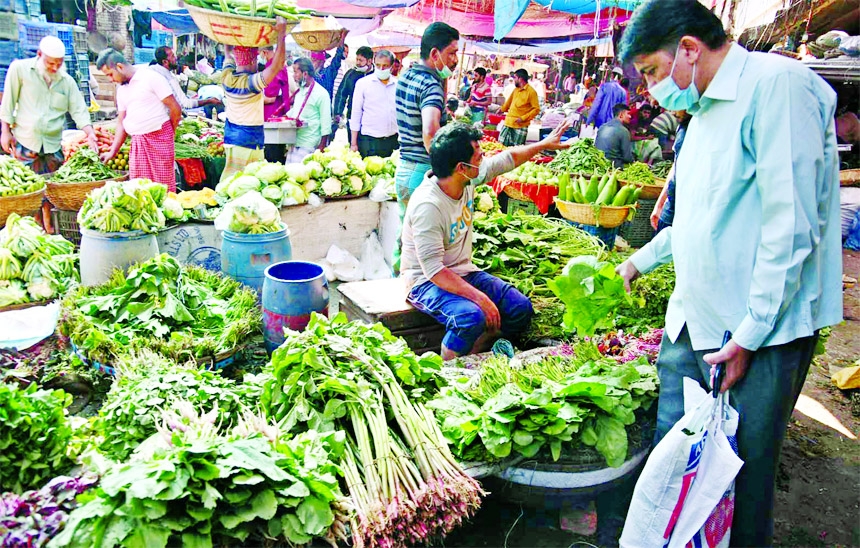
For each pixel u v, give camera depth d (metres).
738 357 1.87
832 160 1.84
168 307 3.12
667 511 1.96
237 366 3.29
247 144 5.52
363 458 2.08
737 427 1.96
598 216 4.75
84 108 6.10
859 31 7.02
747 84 1.80
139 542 1.64
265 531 1.80
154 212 3.76
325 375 2.30
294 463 1.88
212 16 4.35
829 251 1.89
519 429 2.22
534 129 10.66
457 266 3.45
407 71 3.96
